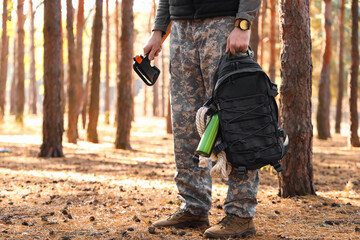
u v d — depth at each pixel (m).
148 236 2.63
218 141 2.40
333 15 28.58
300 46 4.48
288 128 4.51
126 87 11.21
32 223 3.06
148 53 2.81
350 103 13.08
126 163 8.02
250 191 2.56
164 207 3.73
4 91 18.06
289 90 4.53
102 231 2.83
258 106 2.29
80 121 22.31
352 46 13.08
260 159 2.28
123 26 11.05
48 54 8.44
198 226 2.83
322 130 16.78
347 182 5.77
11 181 5.29
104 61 32.50
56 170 6.65
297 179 4.51
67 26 11.86
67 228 2.93
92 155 9.34
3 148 10.22
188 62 2.58
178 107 2.69
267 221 3.25
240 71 2.30
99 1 12.38
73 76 12.07
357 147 12.97
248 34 2.34
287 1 4.45
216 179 5.80
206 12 2.45
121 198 4.16
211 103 2.40
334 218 3.39
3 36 17.58
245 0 2.33
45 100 8.62
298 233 2.85
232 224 2.59
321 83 16.72
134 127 21.36
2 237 2.65
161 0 2.81
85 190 4.66
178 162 2.77
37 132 15.98
